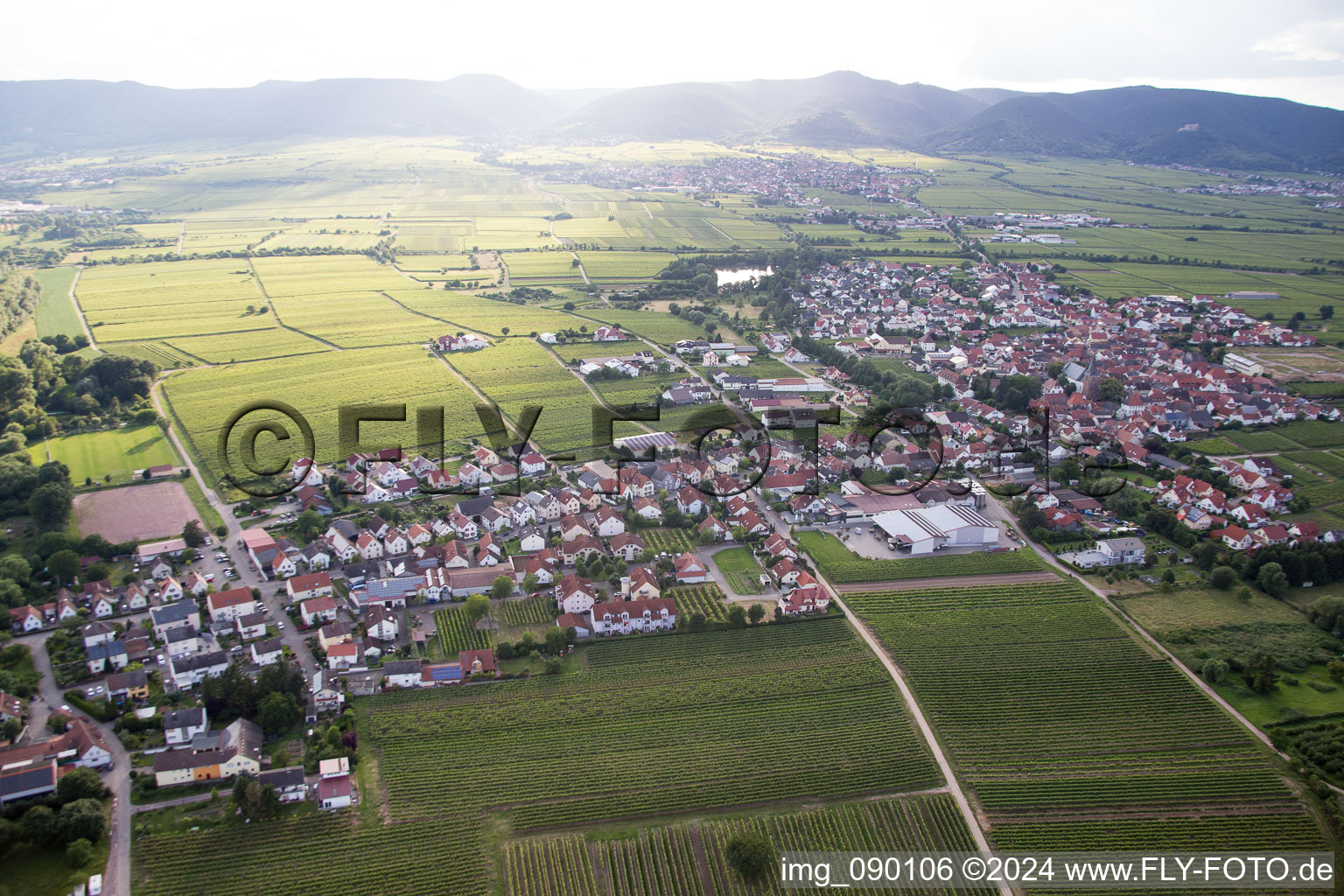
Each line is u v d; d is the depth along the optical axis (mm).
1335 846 124438
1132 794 134000
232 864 118500
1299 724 150125
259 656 159875
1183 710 153625
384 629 170375
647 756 141000
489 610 180000
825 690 158250
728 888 117312
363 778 135125
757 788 134250
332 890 115062
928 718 151500
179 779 131750
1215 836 126438
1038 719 151375
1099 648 171125
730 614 177000
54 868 116438
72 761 133500
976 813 130500
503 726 147125
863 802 132250
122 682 151125
